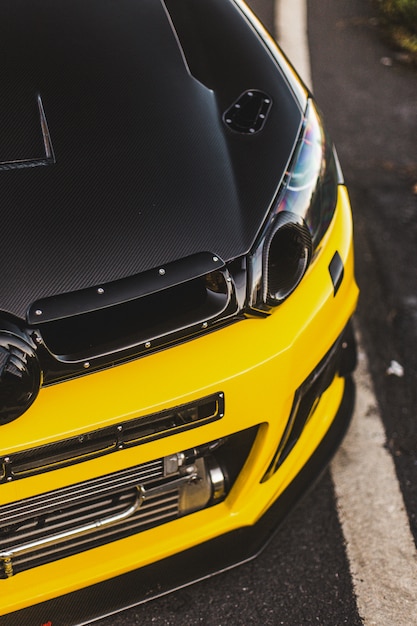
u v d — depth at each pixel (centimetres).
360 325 370
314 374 267
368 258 404
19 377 222
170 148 258
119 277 236
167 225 245
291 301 257
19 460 230
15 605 253
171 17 292
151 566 266
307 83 572
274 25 655
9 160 249
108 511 253
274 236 252
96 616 267
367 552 299
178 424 242
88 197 245
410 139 512
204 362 242
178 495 261
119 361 236
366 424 334
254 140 266
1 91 262
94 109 262
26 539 246
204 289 243
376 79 586
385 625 282
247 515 270
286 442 268
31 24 279
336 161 297
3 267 232
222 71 282
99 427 233
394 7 660
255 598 287
